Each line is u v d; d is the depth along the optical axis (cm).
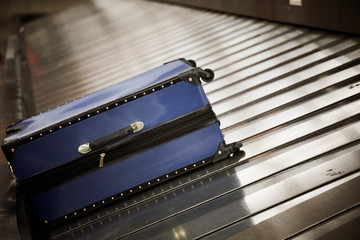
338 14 440
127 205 271
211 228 231
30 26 1283
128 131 259
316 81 357
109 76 617
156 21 840
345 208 214
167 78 263
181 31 707
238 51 508
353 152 257
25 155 254
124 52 711
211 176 276
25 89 692
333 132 285
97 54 764
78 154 259
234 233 222
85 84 618
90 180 266
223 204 248
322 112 312
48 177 260
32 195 262
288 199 236
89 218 270
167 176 278
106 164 265
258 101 360
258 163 277
